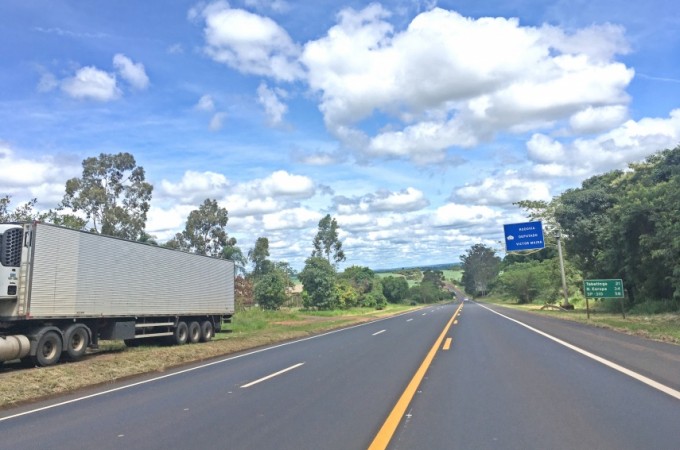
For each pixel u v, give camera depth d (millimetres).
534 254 101062
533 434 6605
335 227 90438
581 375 10742
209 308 24266
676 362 12156
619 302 38281
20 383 11250
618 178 42281
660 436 6383
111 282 17906
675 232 27109
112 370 13602
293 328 31047
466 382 10328
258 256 76125
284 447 6316
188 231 57906
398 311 65375
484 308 58531
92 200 41469
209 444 6562
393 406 8383
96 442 6859
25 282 14578
